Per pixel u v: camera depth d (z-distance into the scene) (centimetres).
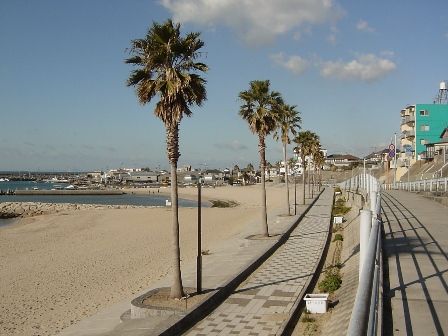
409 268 986
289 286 1508
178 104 1375
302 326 1121
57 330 1498
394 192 4022
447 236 1410
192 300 1338
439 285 841
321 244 2327
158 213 5953
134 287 2003
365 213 782
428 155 7194
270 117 2667
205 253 2486
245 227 3816
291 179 14400
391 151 6156
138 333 1114
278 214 4209
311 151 6631
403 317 668
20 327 1548
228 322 1188
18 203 9469
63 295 1942
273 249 2238
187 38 1387
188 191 14812
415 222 1755
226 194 12362
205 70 1428
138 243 3341
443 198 2594
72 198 13325
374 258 436
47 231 4253
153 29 1377
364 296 317
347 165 15788
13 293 1994
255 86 2639
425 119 8156
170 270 2292
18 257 2891
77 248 3197
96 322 1434
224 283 1515
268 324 1148
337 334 945
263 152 2664
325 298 1183
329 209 4394
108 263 2592
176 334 1110
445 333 602
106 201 11806
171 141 1399
